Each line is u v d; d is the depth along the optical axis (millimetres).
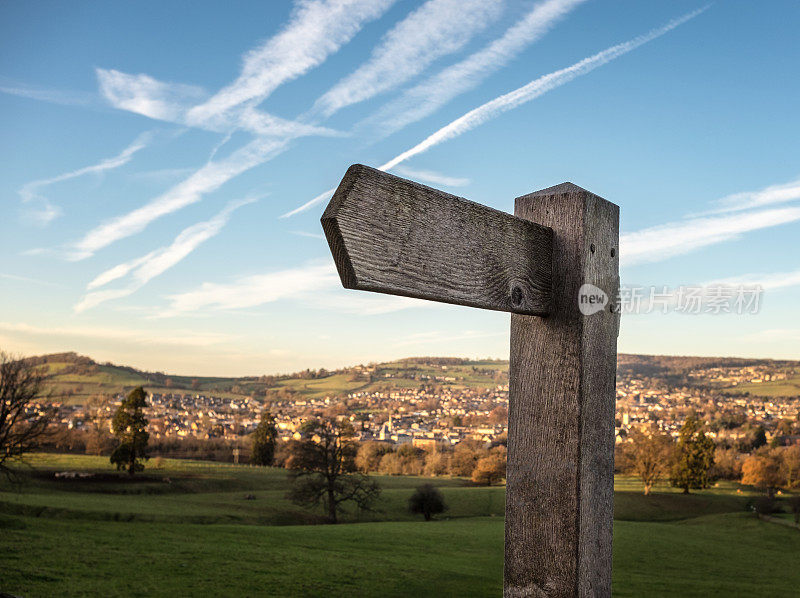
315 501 48344
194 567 21422
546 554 1383
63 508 38375
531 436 1436
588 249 1440
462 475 84188
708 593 22516
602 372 1456
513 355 1489
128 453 70250
